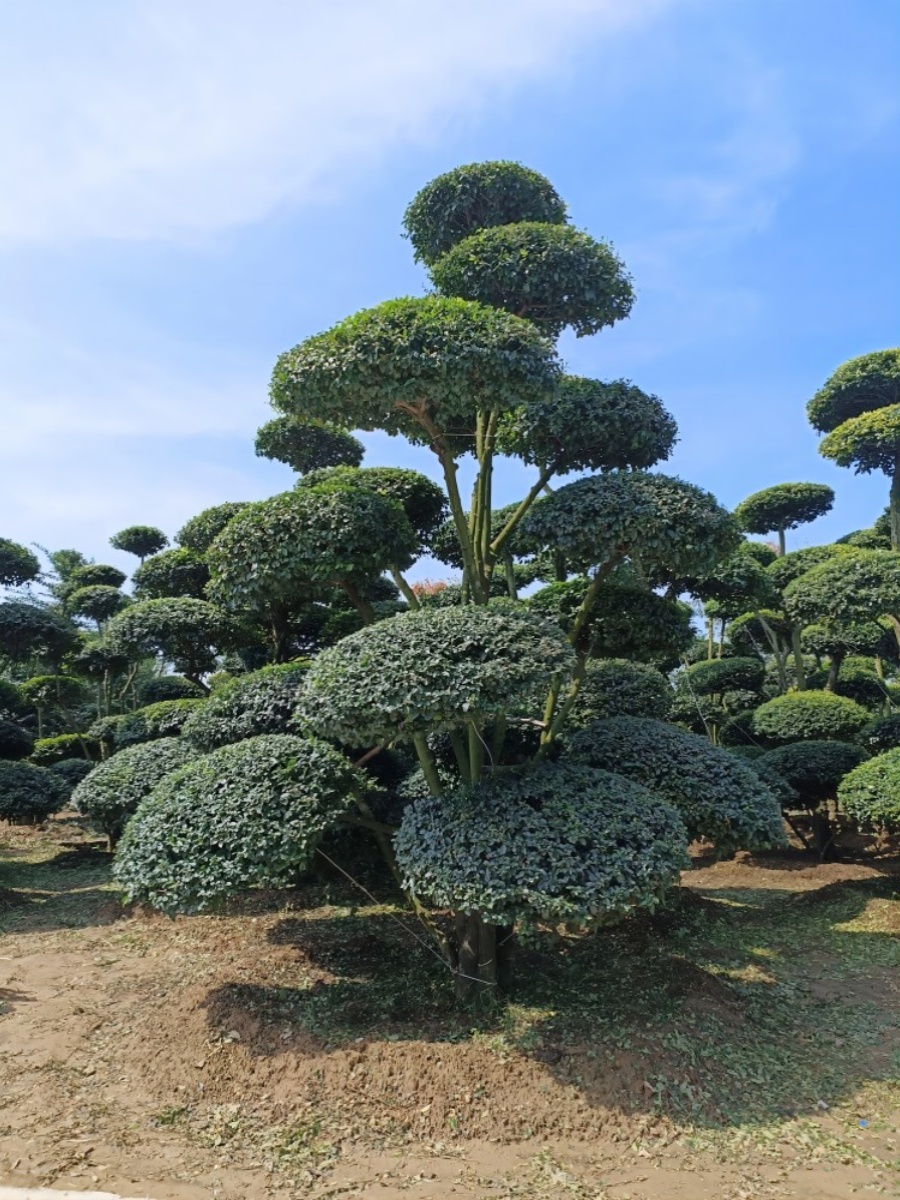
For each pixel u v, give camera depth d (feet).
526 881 14.53
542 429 21.04
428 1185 12.00
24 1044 16.90
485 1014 17.28
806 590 33.06
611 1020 16.67
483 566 20.97
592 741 21.18
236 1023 16.89
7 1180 11.93
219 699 23.15
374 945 22.30
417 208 23.11
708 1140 13.10
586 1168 12.41
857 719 34.55
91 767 44.27
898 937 23.39
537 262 19.88
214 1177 12.20
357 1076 14.78
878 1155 12.75
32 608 42.73
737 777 20.20
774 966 21.49
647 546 18.13
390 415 18.99
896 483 39.34
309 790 17.44
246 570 19.95
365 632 16.76
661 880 15.37
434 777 18.62
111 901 28.58
